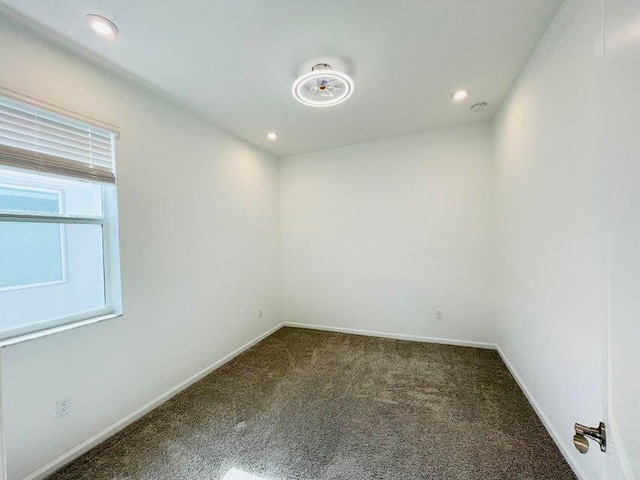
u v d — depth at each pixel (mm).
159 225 2375
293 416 2143
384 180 3719
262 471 1639
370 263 3846
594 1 1312
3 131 1530
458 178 3375
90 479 1598
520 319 2418
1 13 1491
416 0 1503
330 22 1638
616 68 578
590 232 1388
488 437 1870
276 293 4180
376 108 2785
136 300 2176
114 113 2043
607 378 652
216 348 2992
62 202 1877
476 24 1692
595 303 1359
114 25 1597
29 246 1736
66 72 1770
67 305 1896
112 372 1996
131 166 2154
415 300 3637
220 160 3105
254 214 3699
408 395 2391
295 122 3031
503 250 2881
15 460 1521
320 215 4082
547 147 1820
